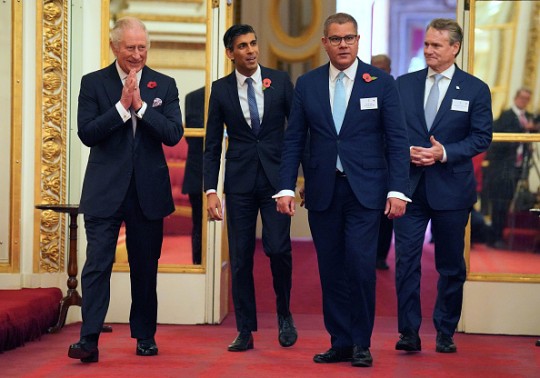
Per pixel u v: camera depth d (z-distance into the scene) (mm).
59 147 8531
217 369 6426
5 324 7094
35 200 8500
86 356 6566
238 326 7273
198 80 8781
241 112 7148
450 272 7352
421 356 7109
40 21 8484
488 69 8766
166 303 8711
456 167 7277
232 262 7234
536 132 8742
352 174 6410
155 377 6129
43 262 8484
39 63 8492
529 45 8734
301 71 15531
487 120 7301
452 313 7391
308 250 13773
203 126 8750
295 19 15508
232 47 7105
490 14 8750
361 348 6574
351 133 6449
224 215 9117
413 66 22125
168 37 8805
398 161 6395
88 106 6746
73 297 8188
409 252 7234
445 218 7258
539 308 8453
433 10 22031
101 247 6645
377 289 10922
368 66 6523
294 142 6633
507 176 8656
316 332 8289
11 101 8484
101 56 8703
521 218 8602
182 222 8742
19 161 8477
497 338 8258
